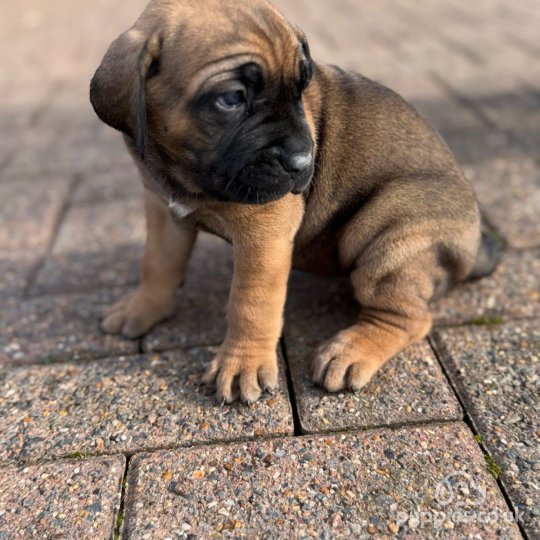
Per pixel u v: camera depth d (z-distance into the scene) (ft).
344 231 1.27
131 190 2.13
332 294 1.48
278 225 1.10
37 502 0.96
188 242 1.36
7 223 1.95
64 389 1.21
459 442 1.03
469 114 2.59
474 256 1.32
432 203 1.23
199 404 1.15
